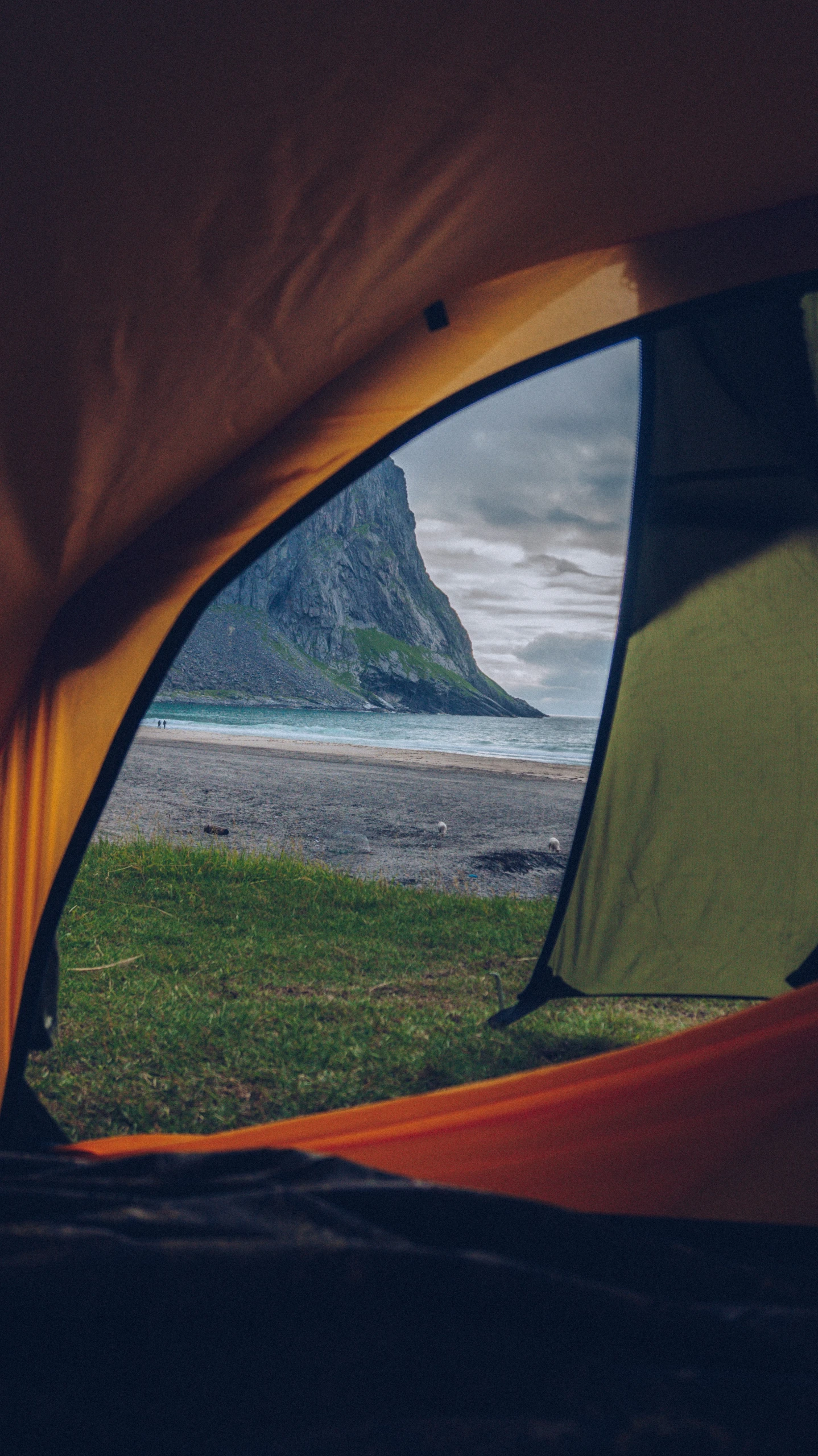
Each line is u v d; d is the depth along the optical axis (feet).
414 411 8.43
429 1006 15.28
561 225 7.96
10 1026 8.02
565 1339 4.94
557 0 5.30
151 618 8.08
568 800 55.88
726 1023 7.42
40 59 4.66
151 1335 4.67
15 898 8.01
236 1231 5.41
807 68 6.36
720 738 13.93
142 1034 12.79
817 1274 6.55
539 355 8.71
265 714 271.28
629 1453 4.19
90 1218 5.46
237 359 6.93
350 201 6.14
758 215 8.68
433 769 75.51
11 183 5.08
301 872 26.14
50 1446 4.12
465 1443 4.22
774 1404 4.53
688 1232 6.98
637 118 6.57
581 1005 15.71
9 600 7.33
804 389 12.00
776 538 13.01
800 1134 7.04
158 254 5.78
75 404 6.32
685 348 12.56
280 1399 4.45
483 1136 7.32
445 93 5.67
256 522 8.16
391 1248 5.18
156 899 22.11
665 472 13.32
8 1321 4.62
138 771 53.57
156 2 4.57
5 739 7.95
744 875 14.15
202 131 5.24
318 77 5.24
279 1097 11.12
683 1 5.53
